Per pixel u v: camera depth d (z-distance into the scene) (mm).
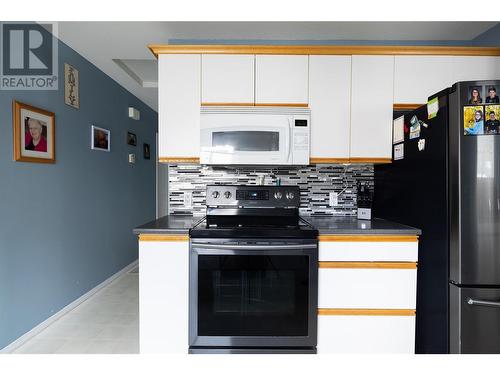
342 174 2352
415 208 1761
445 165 1488
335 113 1986
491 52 1950
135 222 4012
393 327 1688
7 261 1934
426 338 1694
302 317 1677
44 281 2275
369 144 1993
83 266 2809
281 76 1979
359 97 1986
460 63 1968
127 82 3471
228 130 1916
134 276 3561
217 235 1659
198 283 1665
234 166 2311
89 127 2900
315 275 1665
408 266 1679
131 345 2008
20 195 2039
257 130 1920
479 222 1411
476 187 1409
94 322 2354
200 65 1976
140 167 4180
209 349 1688
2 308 1895
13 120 1982
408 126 1828
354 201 2350
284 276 1666
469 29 2246
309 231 1657
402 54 1975
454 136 1438
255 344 1688
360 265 1684
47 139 2275
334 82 1983
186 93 1978
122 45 2537
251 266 1660
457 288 1440
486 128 1394
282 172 2348
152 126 4633
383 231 1674
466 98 1411
